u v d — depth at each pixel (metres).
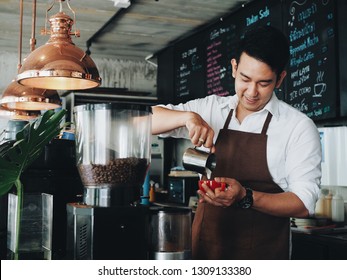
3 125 5.54
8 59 5.84
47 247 1.94
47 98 3.03
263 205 1.79
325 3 3.38
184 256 1.54
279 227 2.02
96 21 4.62
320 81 3.42
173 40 5.49
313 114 3.49
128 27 4.93
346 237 2.84
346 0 3.22
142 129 1.56
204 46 4.91
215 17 4.63
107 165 1.49
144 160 1.56
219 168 2.08
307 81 3.55
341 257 2.68
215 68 4.71
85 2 4.05
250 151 2.04
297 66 3.66
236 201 1.76
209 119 2.19
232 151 2.07
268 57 1.74
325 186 3.66
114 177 1.50
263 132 2.04
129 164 1.51
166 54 5.81
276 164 2.02
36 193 1.98
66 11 4.30
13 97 2.98
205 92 4.89
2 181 1.63
